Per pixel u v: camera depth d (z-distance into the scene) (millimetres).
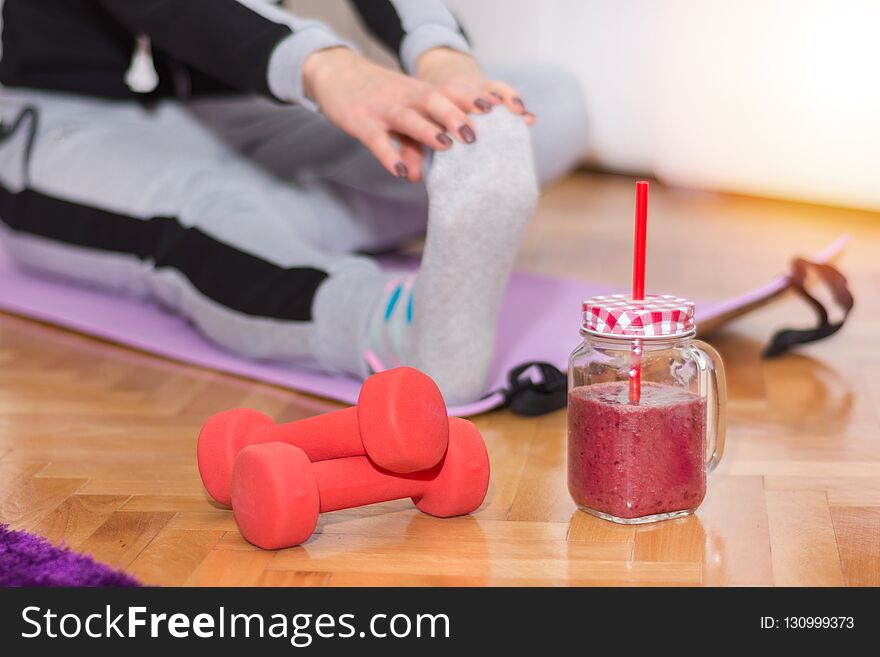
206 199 1498
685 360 948
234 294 1374
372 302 1242
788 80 2355
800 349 1545
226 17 1296
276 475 881
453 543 921
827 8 2268
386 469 924
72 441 1196
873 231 2371
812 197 2410
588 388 955
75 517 984
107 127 1725
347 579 860
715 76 2486
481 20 2867
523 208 1079
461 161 1062
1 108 1813
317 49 1234
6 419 1275
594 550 903
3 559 885
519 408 1257
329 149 1769
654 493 941
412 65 1310
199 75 1844
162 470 1104
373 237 1831
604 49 2723
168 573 872
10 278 1924
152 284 1557
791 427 1218
